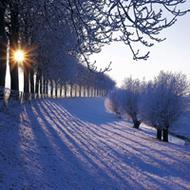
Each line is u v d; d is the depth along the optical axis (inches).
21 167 629.0
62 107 2581.2
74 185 635.5
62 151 894.4
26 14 603.2
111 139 1423.5
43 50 999.6
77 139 1167.6
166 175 914.1
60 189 584.7
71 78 2289.6
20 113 1325.0
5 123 1008.2
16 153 712.4
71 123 1658.5
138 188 730.2
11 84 1446.9
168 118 1910.7
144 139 1716.3
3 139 796.0
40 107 1939.0
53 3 435.8
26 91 1796.3
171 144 1692.9
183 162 1137.4
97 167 825.5
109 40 361.1
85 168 784.3
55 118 1638.8
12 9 568.7
